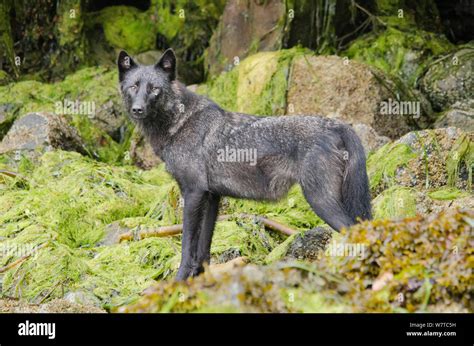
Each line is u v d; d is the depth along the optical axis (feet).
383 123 50.83
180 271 31.83
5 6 64.28
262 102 51.62
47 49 65.82
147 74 33.40
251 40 59.36
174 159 33.06
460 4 65.36
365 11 60.85
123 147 54.13
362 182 30.55
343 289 18.15
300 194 40.86
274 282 17.66
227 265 32.68
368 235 19.86
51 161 45.01
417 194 35.55
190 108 33.32
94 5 69.46
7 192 41.75
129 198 42.14
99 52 66.23
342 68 50.98
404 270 19.07
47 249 34.73
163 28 67.26
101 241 38.37
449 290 18.83
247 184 32.30
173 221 39.37
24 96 57.00
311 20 58.59
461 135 38.70
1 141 51.78
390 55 58.39
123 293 32.24
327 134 31.04
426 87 55.88
